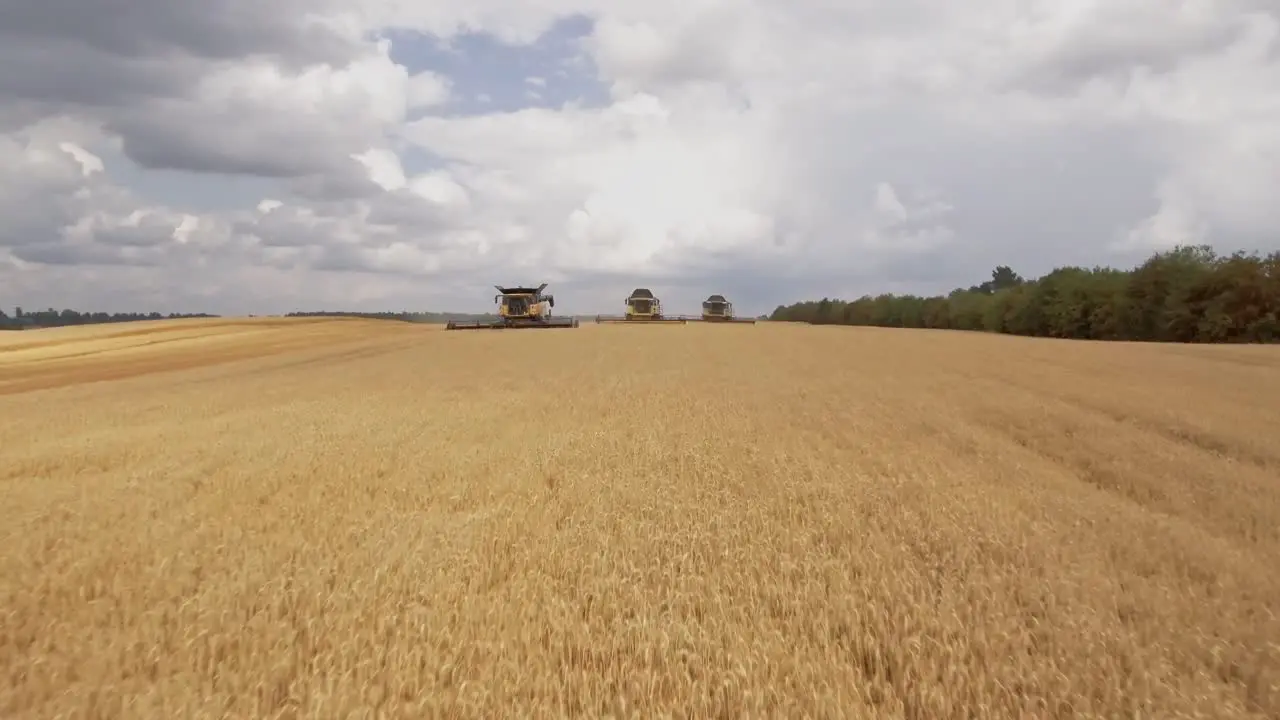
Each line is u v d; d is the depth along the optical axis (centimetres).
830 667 469
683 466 1255
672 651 491
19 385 3472
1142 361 3862
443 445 1488
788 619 555
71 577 662
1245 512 1004
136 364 4409
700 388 2695
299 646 495
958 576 686
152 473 1182
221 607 566
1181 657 511
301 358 4594
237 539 794
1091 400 2311
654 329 7706
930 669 475
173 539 792
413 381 3092
